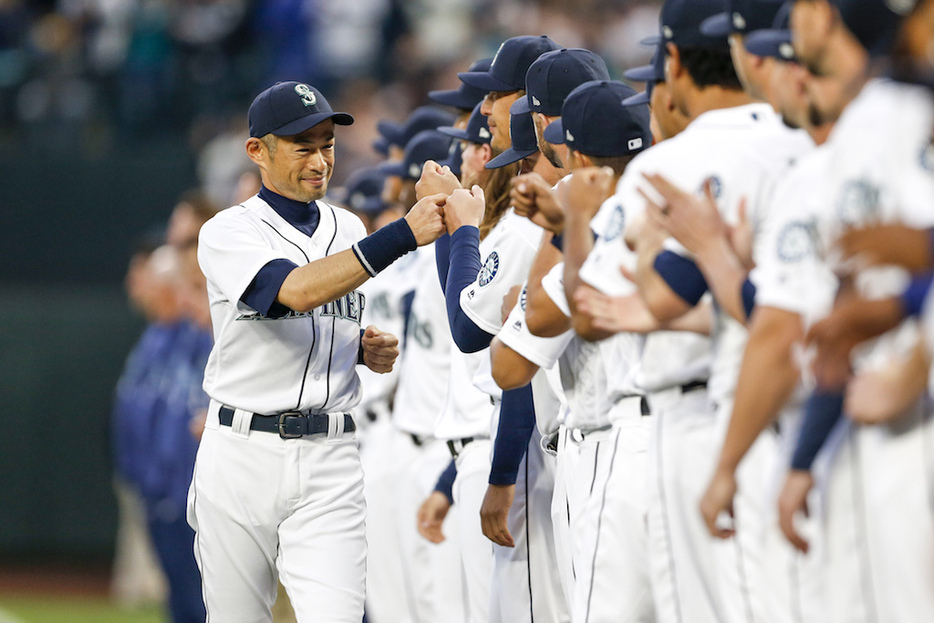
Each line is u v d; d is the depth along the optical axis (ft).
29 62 152.25
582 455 40.24
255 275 45.44
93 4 155.63
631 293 32.27
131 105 150.92
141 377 88.33
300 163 47.75
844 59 28.04
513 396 44.45
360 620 47.55
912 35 26.50
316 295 44.83
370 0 154.40
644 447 36.32
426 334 59.00
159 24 152.35
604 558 36.47
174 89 151.84
